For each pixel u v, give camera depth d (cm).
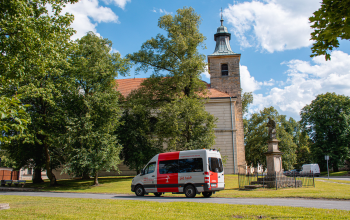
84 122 2372
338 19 522
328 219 682
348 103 4931
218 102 3850
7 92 2006
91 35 2744
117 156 2559
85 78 2519
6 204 948
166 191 1551
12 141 2623
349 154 4756
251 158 4594
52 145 2472
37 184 2970
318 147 4944
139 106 2789
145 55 2930
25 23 1372
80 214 796
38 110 2527
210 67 4147
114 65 2670
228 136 3750
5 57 1327
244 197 1417
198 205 977
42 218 743
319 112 5031
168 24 2884
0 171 3216
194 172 1491
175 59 2841
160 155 1642
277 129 4434
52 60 1738
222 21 4341
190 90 2894
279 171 1931
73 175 2567
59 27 1647
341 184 2273
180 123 2559
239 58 4122
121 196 1622
